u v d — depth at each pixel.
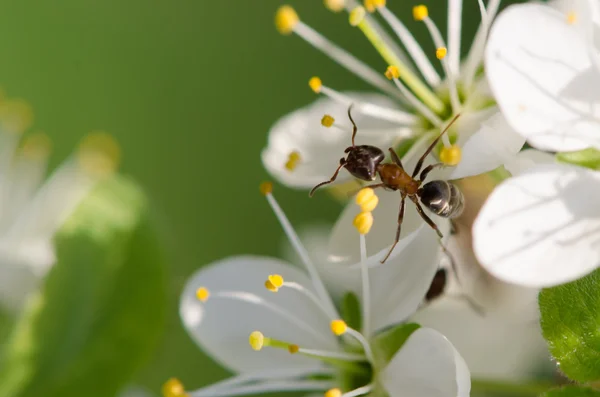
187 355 0.10
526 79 0.07
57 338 0.08
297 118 0.08
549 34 0.07
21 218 0.09
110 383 0.08
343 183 0.08
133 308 0.08
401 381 0.08
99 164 0.09
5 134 0.09
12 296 0.08
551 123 0.07
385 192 0.08
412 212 0.08
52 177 0.09
